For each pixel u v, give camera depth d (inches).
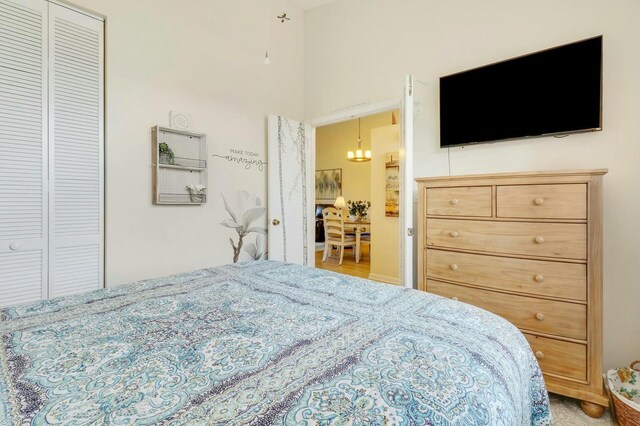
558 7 81.9
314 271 62.2
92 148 85.7
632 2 72.5
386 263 170.6
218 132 113.0
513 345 34.5
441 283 81.6
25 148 76.1
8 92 73.7
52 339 31.5
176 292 48.1
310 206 144.2
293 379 24.4
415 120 106.7
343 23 129.7
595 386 63.0
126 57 90.5
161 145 96.5
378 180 173.9
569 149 79.8
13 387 23.1
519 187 69.6
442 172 100.8
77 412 20.3
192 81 105.6
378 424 19.8
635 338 72.8
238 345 30.4
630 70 72.6
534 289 68.4
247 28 122.0
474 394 23.8
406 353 28.6
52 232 79.7
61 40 80.6
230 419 19.8
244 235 122.1
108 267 87.7
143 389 23.0
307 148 142.3
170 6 99.9
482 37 93.9
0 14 72.5
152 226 96.4
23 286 76.1
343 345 30.3
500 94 88.1
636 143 72.0
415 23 108.2
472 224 76.1
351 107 127.0
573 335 64.6
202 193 106.6
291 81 139.0
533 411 37.8
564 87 78.3
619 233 74.0
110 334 32.8
